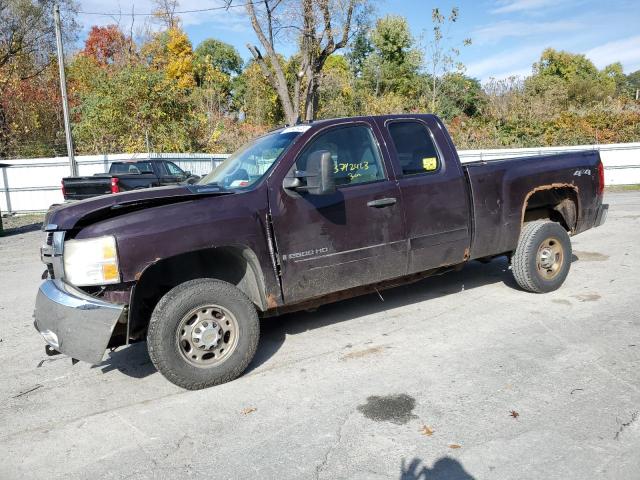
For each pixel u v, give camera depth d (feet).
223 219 13.00
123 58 108.27
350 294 15.69
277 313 14.66
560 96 102.78
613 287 19.57
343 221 14.65
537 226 18.51
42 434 11.30
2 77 91.15
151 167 49.60
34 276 28.14
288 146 14.53
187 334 12.67
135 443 10.68
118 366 15.02
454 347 14.61
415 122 16.61
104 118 77.20
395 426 10.62
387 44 138.72
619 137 83.51
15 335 18.19
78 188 44.68
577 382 12.03
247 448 10.21
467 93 106.52
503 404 11.22
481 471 8.98
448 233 16.44
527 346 14.34
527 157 18.80
